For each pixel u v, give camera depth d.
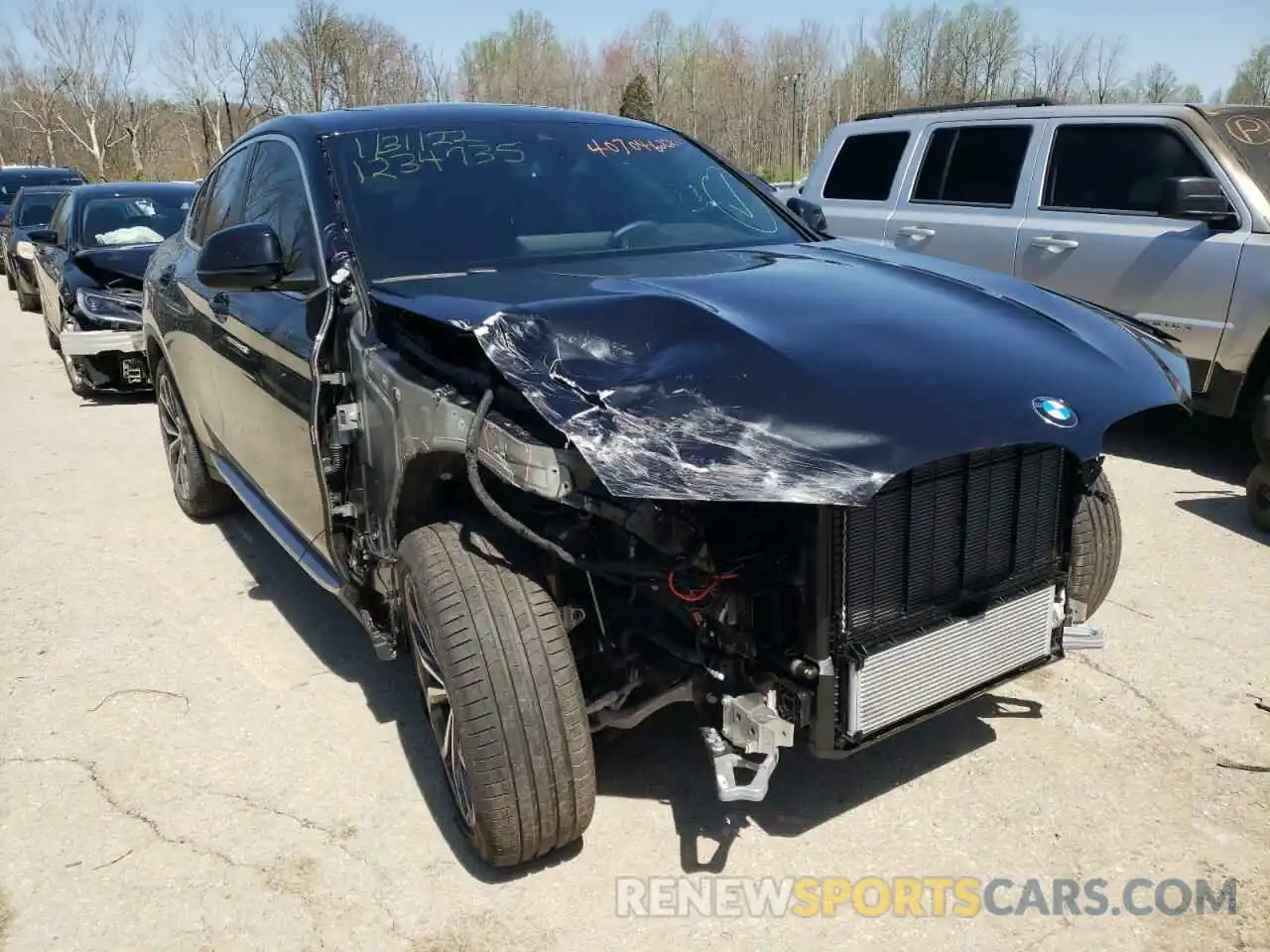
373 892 2.82
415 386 2.79
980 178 7.22
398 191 3.54
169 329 5.18
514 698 2.58
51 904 2.80
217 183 5.03
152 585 4.89
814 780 3.24
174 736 3.60
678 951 2.58
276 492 4.02
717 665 2.62
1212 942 2.55
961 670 2.83
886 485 2.59
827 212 8.31
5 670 4.07
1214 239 5.77
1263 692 3.64
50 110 40.97
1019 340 2.76
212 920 2.73
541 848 2.75
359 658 4.12
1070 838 2.94
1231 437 6.84
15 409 8.66
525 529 2.51
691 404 2.38
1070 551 3.04
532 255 3.43
